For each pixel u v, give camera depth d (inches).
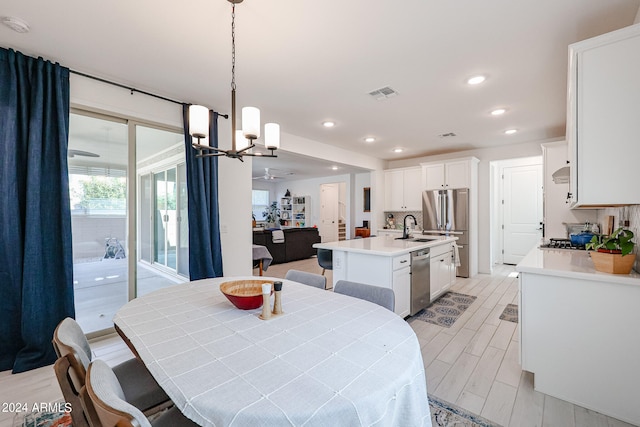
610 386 70.2
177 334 51.5
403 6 70.8
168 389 36.1
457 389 80.6
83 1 69.1
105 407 30.4
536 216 253.1
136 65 99.8
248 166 156.6
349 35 82.7
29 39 84.4
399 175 259.4
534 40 84.5
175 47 89.2
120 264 119.1
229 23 77.5
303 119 154.3
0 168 85.9
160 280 191.2
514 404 74.4
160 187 187.2
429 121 157.6
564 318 75.9
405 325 55.1
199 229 132.2
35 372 88.4
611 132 64.7
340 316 59.7
